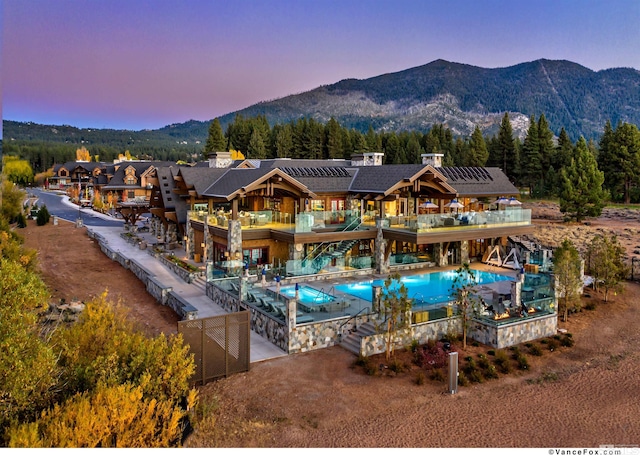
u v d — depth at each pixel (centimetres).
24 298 1138
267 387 1582
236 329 1688
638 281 3131
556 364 1833
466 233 3089
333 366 1762
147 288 2869
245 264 2838
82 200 8588
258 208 3659
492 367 1722
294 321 1881
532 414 1427
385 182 3278
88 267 3341
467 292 2036
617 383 1656
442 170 4003
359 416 1396
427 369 1747
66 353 1296
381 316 2062
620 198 6838
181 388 1362
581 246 4228
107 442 1044
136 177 8362
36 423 978
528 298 2294
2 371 1034
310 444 1238
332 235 3012
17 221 5156
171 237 3953
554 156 7550
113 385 1170
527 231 3369
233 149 10406
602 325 2284
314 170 3691
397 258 3262
